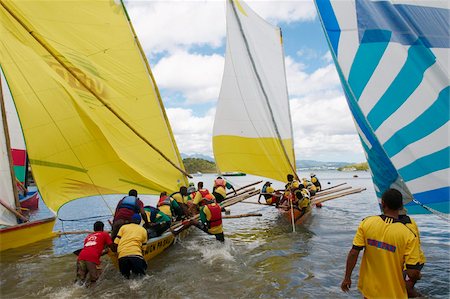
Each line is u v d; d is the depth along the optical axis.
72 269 7.99
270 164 16.06
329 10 5.11
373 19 4.91
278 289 6.43
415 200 4.53
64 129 10.07
